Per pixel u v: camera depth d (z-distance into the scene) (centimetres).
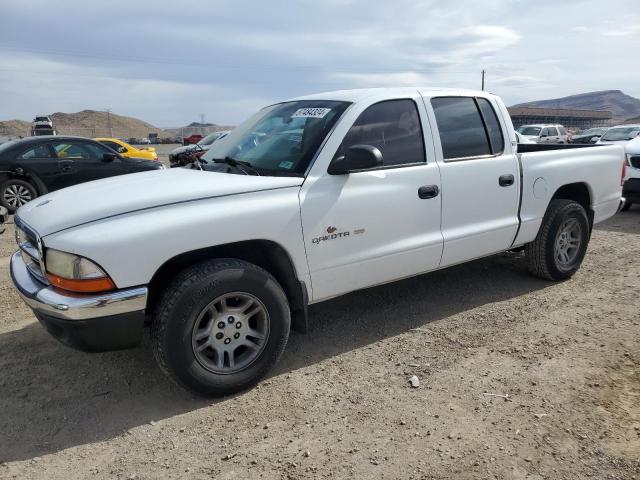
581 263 573
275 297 334
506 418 299
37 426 302
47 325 303
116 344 300
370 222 375
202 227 306
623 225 845
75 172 1073
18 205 1026
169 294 303
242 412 312
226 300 321
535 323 433
